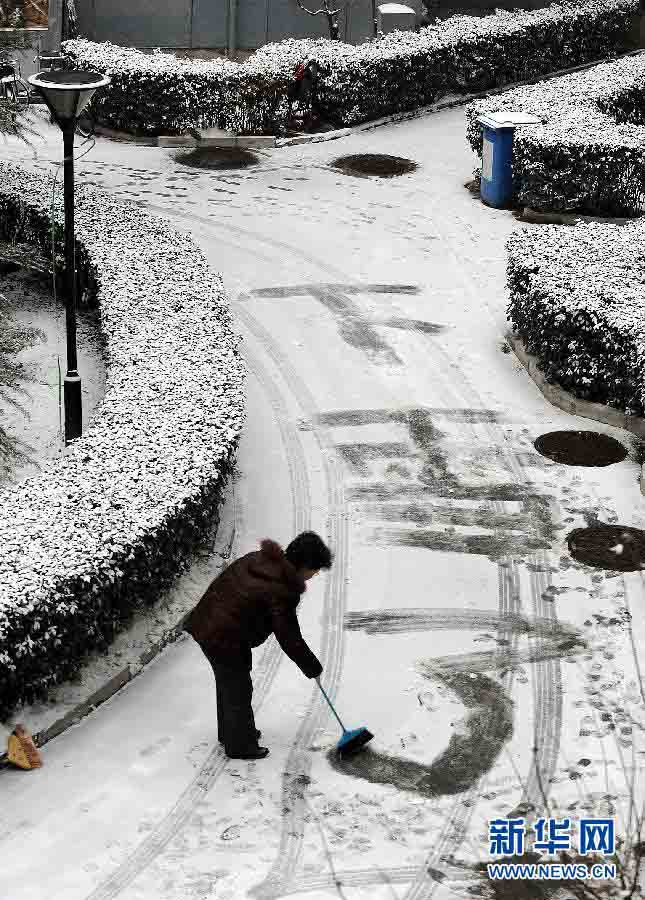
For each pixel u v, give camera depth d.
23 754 6.56
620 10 24.59
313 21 24.52
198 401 9.28
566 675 7.48
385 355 12.31
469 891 5.77
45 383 11.55
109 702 7.25
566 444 10.55
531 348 11.95
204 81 19.42
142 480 8.05
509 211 16.91
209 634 6.48
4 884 5.74
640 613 8.16
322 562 6.46
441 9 26.14
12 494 7.85
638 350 10.35
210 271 12.30
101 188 17.03
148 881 5.79
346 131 20.45
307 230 15.84
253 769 6.66
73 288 9.88
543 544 9.02
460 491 9.77
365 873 5.88
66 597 6.84
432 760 6.73
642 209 16.17
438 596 8.38
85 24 23.73
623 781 6.53
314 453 10.37
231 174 18.11
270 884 5.79
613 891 5.77
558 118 17.14
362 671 7.56
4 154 18.19
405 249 15.31
